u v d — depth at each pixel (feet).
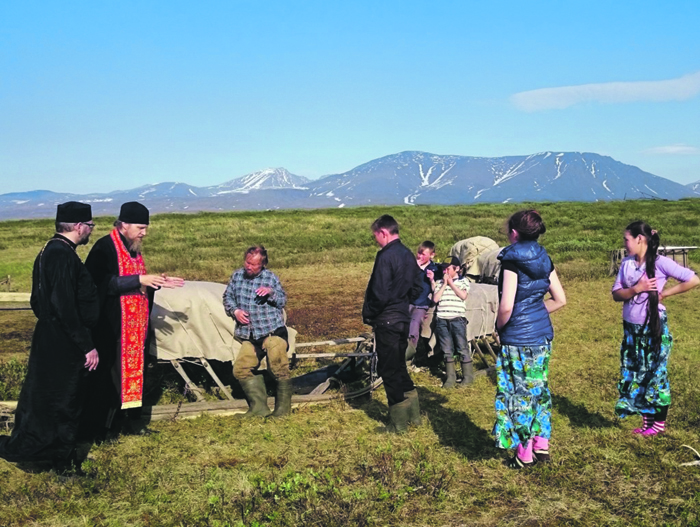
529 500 13.83
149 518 12.98
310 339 30.22
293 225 97.81
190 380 21.58
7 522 12.72
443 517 13.09
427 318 23.88
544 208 130.62
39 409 14.48
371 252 65.57
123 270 16.56
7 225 124.26
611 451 16.43
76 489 14.23
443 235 81.15
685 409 19.29
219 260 61.26
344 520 12.70
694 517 12.82
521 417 15.10
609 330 31.89
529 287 14.83
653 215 102.17
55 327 14.48
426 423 18.92
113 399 16.70
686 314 35.63
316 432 18.04
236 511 13.08
